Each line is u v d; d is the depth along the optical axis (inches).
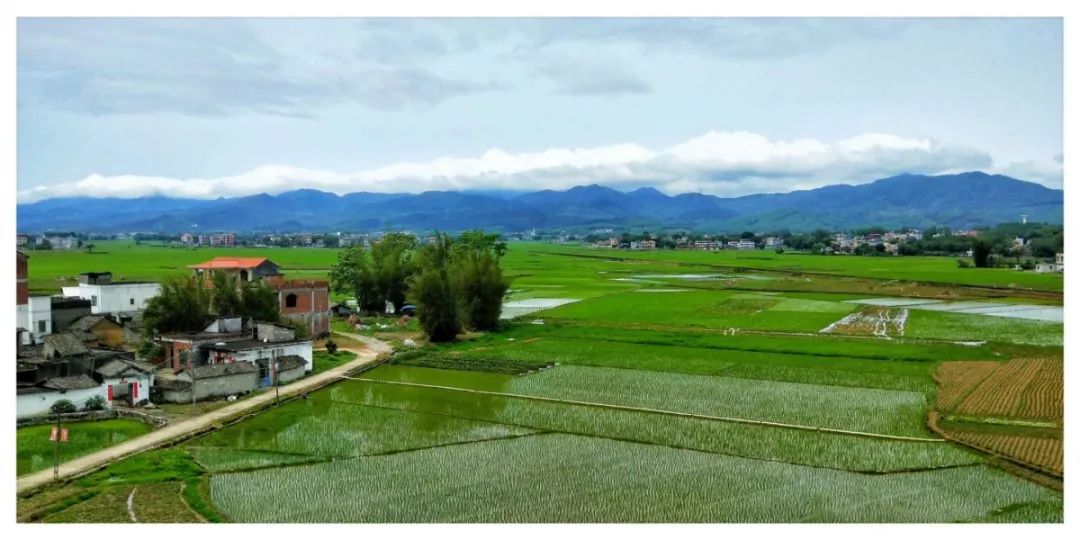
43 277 6884.8
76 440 2166.6
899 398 2630.4
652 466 1932.8
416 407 2566.4
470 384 2938.0
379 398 2709.2
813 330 4311.0
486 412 2488.9
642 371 3154.5
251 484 1823.3
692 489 1774.1
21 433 2214.6
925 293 6176.2
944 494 1738.4
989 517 1614.2
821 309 5226.4
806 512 1641.2
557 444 2124.8
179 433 2223.2
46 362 2529.5
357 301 5383.9
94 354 2647.6
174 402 2613.2
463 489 1782.7
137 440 2148.1
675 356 3496.6
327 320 4345.5
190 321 3472.0
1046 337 3934.5
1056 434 2162.9
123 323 3875.5
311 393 2783.0
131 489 1763.0
